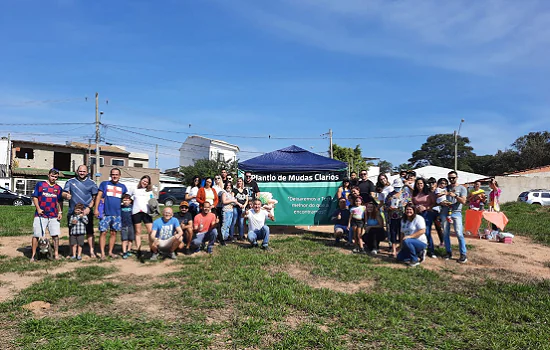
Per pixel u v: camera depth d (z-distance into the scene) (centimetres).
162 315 457
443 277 647
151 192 808
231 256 776
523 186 3139
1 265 695
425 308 495
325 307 490
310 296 525
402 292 561
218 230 946
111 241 778
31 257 770
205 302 502
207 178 889
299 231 1166
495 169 6184
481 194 1141
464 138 7712
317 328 417
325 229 1221
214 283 591
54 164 4172
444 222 786
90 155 4228
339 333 408
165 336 393
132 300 513
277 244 920
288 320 446
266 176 1120
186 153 5616
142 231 1178
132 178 4247
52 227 746
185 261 743
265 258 755
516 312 477
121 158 4631
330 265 708
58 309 475
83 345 371
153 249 757
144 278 625
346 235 956
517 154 5825
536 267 735
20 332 400
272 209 1073
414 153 8262
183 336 395
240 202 995
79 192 757
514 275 667
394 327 430
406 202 814
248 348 372
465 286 599
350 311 478
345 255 796
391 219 819
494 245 950
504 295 548
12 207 2156
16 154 3956
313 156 1151
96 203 764
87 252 838
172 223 763
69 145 4503
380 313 473
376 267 702
